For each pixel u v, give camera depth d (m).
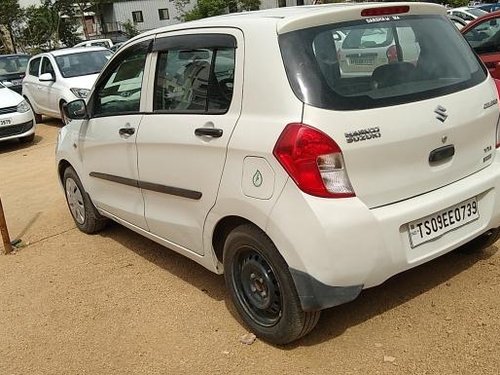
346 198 2.88
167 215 3.97
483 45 7.79
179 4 71.56
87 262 4.92
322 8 3.32
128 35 68.69
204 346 3.46
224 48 3.39
